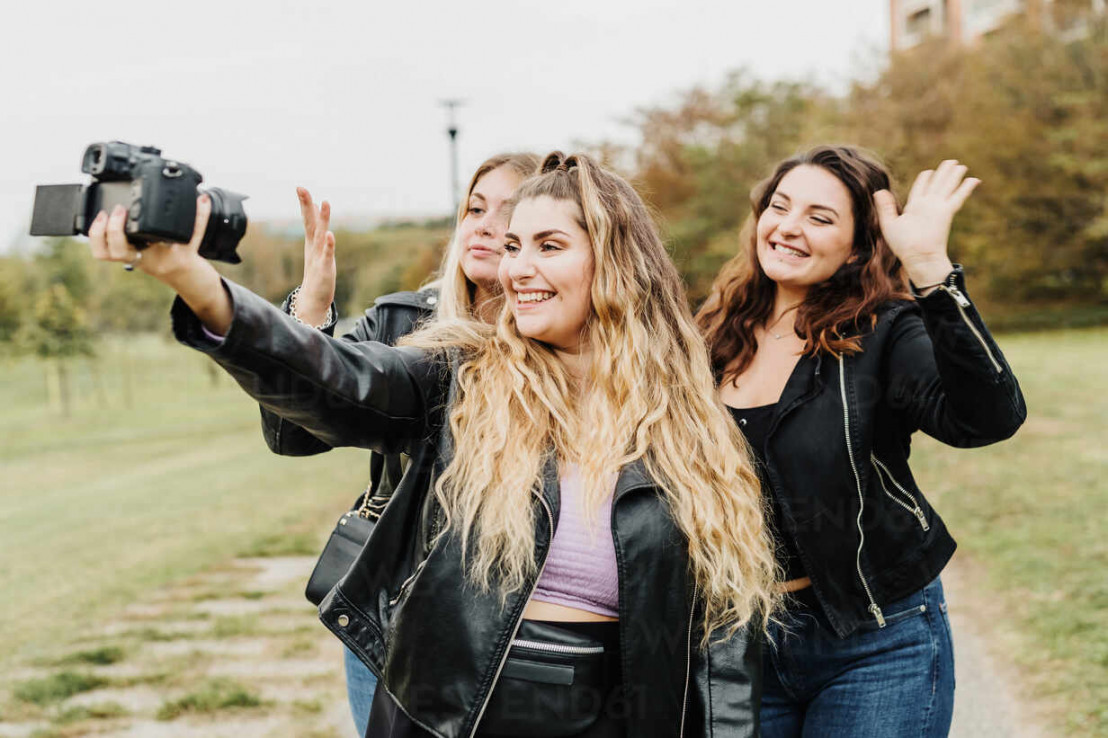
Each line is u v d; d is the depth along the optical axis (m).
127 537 10.64
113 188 1.34
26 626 6.82
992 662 4.59
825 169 2.55
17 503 17.05
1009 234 25.30
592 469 1.89
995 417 2.13
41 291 41.31
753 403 2.58
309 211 2.30
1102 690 4.08
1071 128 23.64
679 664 1.90
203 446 23.16
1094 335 20.41
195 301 1.45
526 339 2.01
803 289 2.63
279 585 7.37
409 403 1.86
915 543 2.40
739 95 33.56
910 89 28.88
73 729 4.54
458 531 1.80
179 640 5.96
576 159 2.07
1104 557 5.87
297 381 1.60
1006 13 29.06
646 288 2.04
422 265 17.92
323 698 4.74
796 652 2.45
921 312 2.17
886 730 2.35
